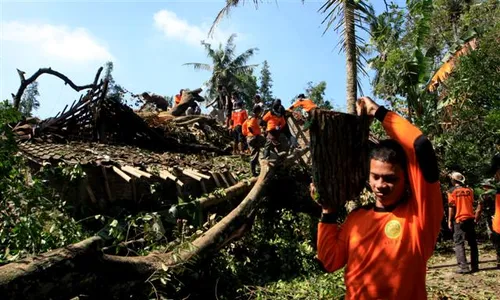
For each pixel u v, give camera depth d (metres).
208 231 6.71
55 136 10.27
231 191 9.05
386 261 2.06
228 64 34.66
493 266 8.28
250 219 7.71
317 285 6.54
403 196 2.16
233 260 7.24
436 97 13.12
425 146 1.98
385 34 11.98
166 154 11.08
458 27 16.70
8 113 4.92
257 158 10.34
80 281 4.25
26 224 4.93
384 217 2.14
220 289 6.51
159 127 13.27
